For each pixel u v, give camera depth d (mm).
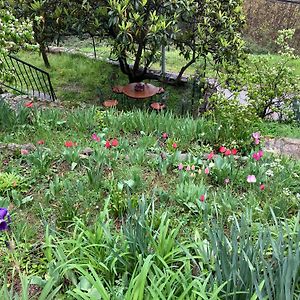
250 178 3238
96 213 3092
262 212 3049
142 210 2627
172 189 3510
